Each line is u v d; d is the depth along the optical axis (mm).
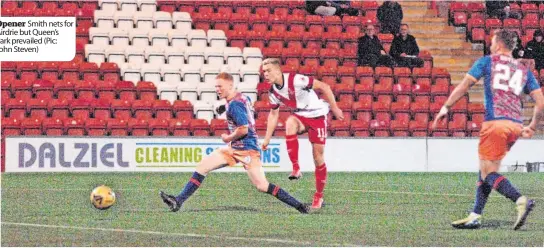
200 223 15344
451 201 19922
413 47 37625
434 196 21266
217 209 17750
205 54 37281
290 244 12852
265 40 38781
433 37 40625
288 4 41469
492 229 14812
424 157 32094
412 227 15008
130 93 34344
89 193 21375
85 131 31906
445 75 37312
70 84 34156
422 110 34719
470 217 14773
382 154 31906
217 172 30219
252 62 37406
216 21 39562
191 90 35031
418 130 33844
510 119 14039
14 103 32688
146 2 39812
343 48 39344
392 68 37344
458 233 14289
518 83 14062
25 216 16344
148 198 20188
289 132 18031
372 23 41094
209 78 36000
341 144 31719
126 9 39594
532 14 42469
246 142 16406
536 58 38625
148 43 37812
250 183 25234
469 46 40500
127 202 19156
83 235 13734
